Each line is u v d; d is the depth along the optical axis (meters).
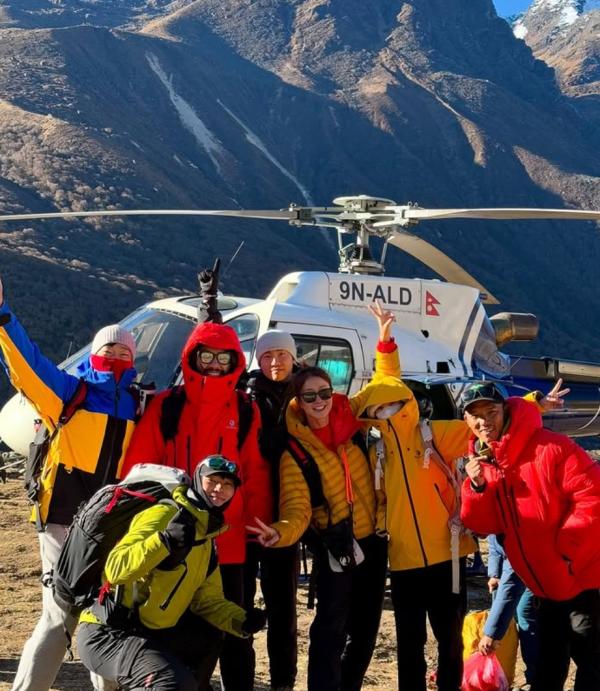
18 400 8.73
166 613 4.30
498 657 6.23
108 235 107.75
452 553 5.40
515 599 5.80
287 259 128.12
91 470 5.14
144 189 142.12
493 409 5.14
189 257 110.69
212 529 4.32
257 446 5.36
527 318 11.73
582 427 11.54
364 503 5.49
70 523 5.11
